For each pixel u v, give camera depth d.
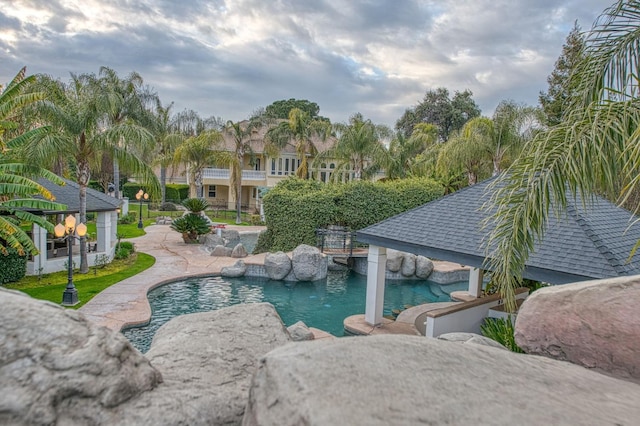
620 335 3.41
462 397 1.99
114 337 2.41
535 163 4.90
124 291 13.84
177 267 17.88
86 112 15.05
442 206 11.46
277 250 21.73
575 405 2.14
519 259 5.32
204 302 14.12
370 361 2.19
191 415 2.39
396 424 1.71
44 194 12.71
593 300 3.64
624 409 2.19
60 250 17.67
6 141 14.42
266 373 2.15
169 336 3.61
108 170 36.94
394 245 10.65
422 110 56.00
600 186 4.88
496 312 11.05
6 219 12.91
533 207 4.89
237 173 35.88
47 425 1.90
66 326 2.23
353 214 21.83
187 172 42.94
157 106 37.62
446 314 9.99
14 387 1.89
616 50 5.32
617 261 7.18
